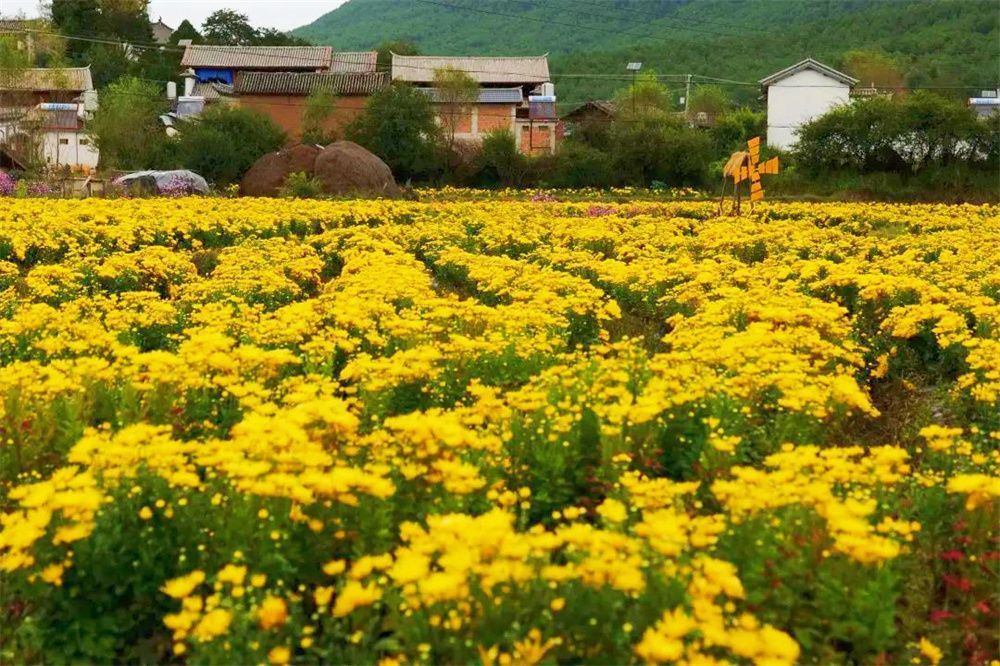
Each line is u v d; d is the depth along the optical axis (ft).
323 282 48.06
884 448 17.13
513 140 164.96
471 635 11.96
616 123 174.81
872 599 13.41
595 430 19.22
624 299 40.32
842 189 153.89
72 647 13.70
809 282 41.32
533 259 51.90
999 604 15.46
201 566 14.28
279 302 37.06
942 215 93.66
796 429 20.34
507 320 28.58
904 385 28.99
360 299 30.86
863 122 157.38
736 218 78.07
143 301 32.86
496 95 195.72
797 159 162.30
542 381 21.59
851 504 14.39
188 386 20.67
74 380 20.04
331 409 17.63
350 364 23.30
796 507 14.78
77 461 15.96
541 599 12.37
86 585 14.01
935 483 17.49
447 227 62.08
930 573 16.34
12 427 17.81
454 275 46.98
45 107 175.42
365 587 13.70
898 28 301.43
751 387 21.66
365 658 12.90
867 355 30.73
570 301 32.76
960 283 39.17
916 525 14.83
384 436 17.11
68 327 27.09
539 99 203.31
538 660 11.72
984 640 15.02
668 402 19.75
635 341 27.61
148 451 15.25
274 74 192.44
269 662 12.23
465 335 28.43
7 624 14.17
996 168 154.40
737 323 31.32
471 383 23.34
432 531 13.41
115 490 14.70
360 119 163.32
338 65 224.12
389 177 112.16
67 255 46.83
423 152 162.30
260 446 15.55
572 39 446.19
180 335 30.09
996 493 15.30
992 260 47.91
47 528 13.87
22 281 39.45
